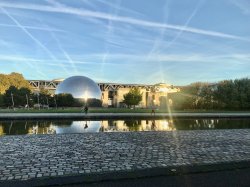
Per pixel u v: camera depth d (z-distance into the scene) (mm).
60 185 7188
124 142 13578
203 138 15484
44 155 10500
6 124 26312
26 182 7344
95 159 10031
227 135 16906
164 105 75625
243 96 64500
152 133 17141
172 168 8922
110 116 34156
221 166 9250
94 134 16125
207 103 66875
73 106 77000
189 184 7395
